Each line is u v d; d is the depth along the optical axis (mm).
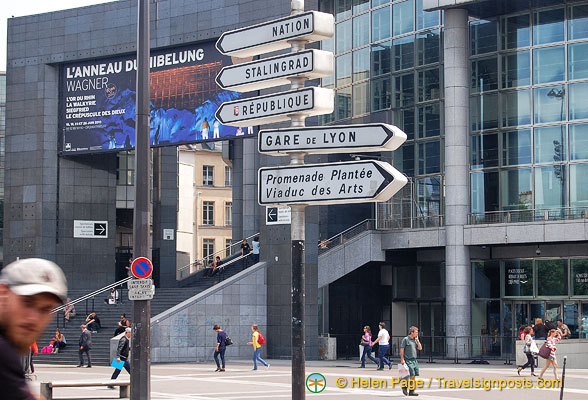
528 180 43812
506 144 44594
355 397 22672
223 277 48562
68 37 47188
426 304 49938
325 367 36219
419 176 47500
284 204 11430
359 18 50875
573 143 42719
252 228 52375
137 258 16516
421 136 47469
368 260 47531
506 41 44969
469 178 45500
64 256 47594
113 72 46281
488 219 44781
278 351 42219
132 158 54875
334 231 53469
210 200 94000
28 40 48156
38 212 47500
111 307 45062
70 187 47938
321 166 11211
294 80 11508
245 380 28562
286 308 42219
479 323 46312
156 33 44625
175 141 44000
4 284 2916
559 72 43375
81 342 36406
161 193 54469
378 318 51312
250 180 52531
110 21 46281
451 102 45000
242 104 11898
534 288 44938
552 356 26891
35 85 47906
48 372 32969
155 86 44656
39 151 47656
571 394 23828
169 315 39656
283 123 42219
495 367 37469
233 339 41500
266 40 11625
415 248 47969
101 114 46469
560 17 43531
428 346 49062
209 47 43500
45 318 2955
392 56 48875
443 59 46656
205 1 43719
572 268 44000
